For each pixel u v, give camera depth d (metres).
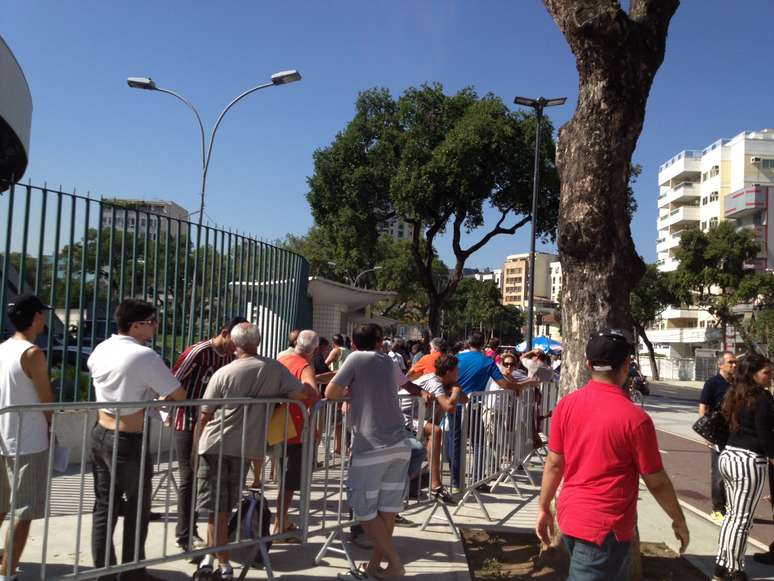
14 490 3.70
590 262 5.30
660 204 79.69
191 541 4.37
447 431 7.11
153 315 4.57
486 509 7.07
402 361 14.00
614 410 3.14
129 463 4.18
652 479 3.08
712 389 6.84
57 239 6.93
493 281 100.38
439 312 26.78
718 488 7.14
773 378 5.16
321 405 5.03
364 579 4.73
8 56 11.15
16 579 3.89
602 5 5.14
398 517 6.34
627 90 5.24
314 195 27.67
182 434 5.14
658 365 64.31
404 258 58.09
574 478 3.19
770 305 40.88
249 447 4.55
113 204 7.55
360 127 26.67
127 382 4.21
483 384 8.05
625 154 5.31
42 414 4.16
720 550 5.13
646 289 47.56
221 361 5.59
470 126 24.03
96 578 4.05
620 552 3.07
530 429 9.16
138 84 15.69
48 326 6.89
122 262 7.63
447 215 26.48
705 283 41.66
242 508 4.63
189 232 8.52
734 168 65.00
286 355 5.95
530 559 5.54
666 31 5.46
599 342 3.30
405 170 25.12
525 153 24.41
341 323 24.17
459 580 4.87
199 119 16.17
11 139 12.08
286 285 11.65
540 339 19.94
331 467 6.02
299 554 5.37
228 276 9.36
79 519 3.82
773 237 38.53
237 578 4.72
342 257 28.81
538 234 27.36
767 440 4.98
